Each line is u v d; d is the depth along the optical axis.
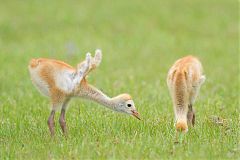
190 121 33.06
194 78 32.94
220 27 84.94
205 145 29.25
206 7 93.94
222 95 45.25
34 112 38.22
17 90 47.78
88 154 27.95
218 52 70.56
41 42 73.00
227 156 27.59
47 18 85.44
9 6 91.56
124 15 88.50
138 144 29.19
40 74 32.25
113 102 32.81
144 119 35.00
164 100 41.69
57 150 28.77
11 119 36.62
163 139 30.38
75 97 32.81
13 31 79.06
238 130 32.38
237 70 60.41
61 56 64.69
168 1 96.88
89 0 96.12
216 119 34.72
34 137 31.72
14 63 60.38
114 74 55.53
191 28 84.25
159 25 84.94
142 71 57.88
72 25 82.56
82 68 32.03
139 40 76.12
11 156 28.23
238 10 92.75
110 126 33.53
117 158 27.39
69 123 34.81
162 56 67.62
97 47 70.25
